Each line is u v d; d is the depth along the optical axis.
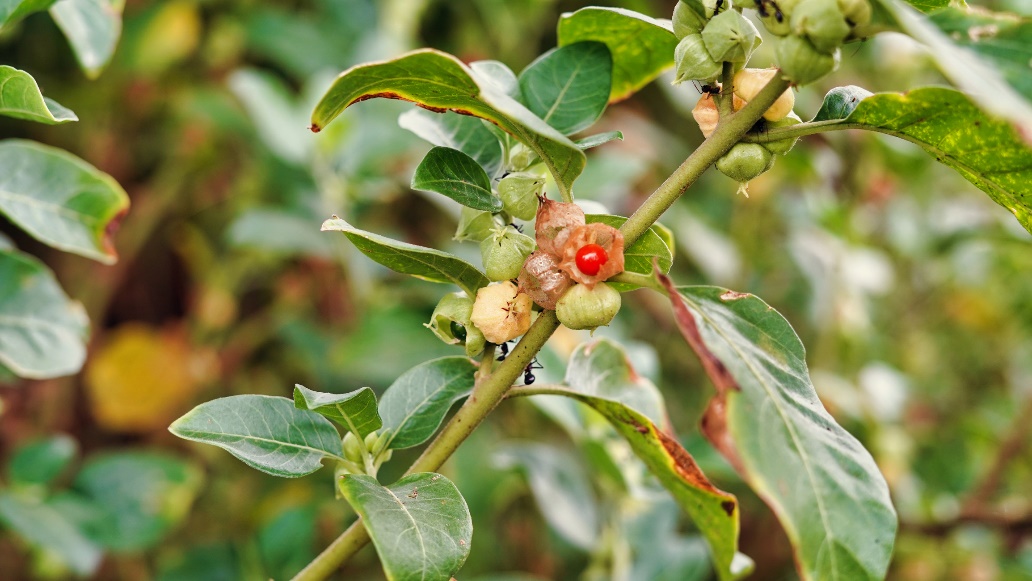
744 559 0.49
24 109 0.48
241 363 0.94
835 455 0.43
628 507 0.64
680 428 0.91
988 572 0.82
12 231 0.94
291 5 0.94
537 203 0.46
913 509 0.82
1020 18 0.41
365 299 0.79
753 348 0.44
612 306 0.44
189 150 0.93
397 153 0.78
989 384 1.12
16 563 0.83
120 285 0.99
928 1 0.45
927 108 0.44
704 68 0.44
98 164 0.93
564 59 0.48
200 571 0.68
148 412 0.92
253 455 0.45
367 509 0.43
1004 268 1.07
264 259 0.94
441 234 0.90
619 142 0.89
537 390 0.48
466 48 0.92
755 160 0.44
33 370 0.55
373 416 0.45
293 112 0.77
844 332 0.93
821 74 0.43
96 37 0.53
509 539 0.84
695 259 0.85
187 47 0.88
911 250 0.96
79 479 0.65
